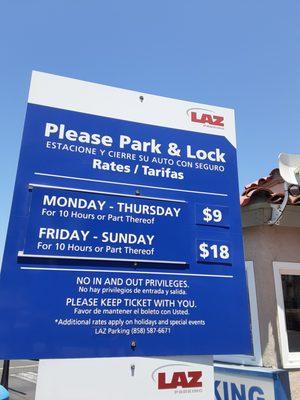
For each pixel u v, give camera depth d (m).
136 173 3.15
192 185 3.30
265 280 4.37
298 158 3.99
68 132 3.05
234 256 3.22
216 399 4.20
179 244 3.08
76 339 2.64
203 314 2.99
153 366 2.80
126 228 2.97
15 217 2.72
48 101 3.06
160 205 3.13
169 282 2.96
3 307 2.54
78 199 2.91
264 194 4.41
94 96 3.21
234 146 3.56
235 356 4.41
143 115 3.32
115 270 2.85
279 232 4.58
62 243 2.77
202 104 3.57
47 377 2.58
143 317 2.83
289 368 4.07
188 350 2.88
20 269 2.63
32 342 2.54
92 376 2.66
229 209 3.34
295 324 4.38
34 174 2.87
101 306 2.75
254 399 3.87
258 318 4.33
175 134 3.38
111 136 3.16
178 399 2.82
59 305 2.66
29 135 2.93
